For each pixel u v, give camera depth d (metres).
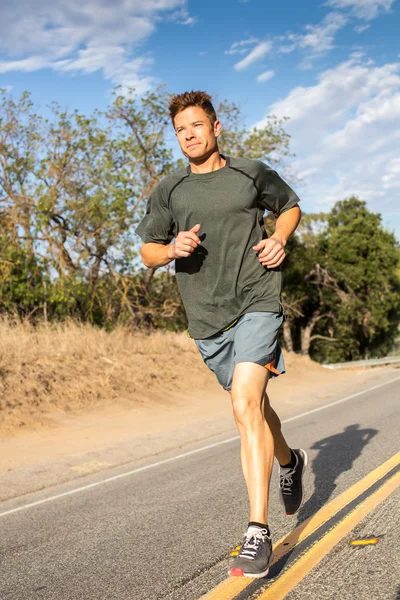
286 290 36.38
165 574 3.66
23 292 19.41
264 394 3.37
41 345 14.01
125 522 5.00
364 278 38.66
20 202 21.42
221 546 4.13
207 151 3.19
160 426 10.96
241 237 3.19
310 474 6.05
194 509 5.23
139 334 19.30
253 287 3.21
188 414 12.51
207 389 15.68
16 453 8.52
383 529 4.06
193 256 3.26
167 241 3.47
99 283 22.34
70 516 5.40
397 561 3.47
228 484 6.15
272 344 3.17
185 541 4.32
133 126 23.84
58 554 4.28
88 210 21.88
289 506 3.92
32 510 5.80
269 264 3.12
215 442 9.38
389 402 13.02
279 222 3.34
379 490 5.11
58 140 22.98
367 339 44.09
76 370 13.25
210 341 3.33
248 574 2.76
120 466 7.95
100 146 23.70
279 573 3.41
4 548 4.56
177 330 25.34
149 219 3.41
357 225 41.47
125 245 22.89
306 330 40.31
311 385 19.08
